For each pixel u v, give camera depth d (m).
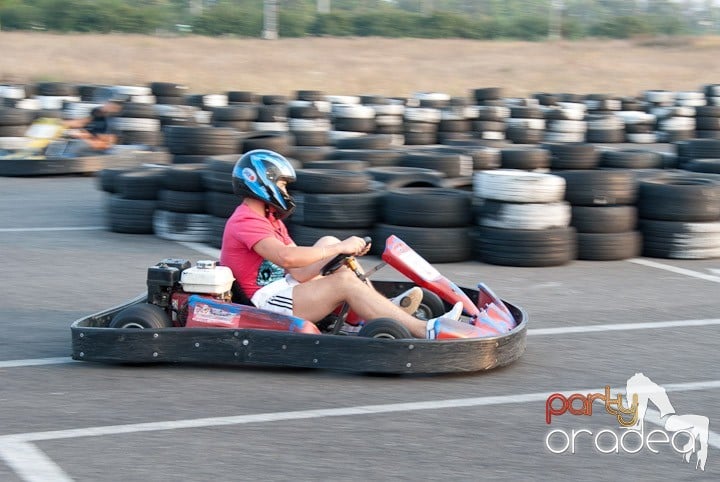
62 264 8.24
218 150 11.29
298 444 4.21
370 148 12.61
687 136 20.92
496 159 11.07
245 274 5.39
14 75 29.61
